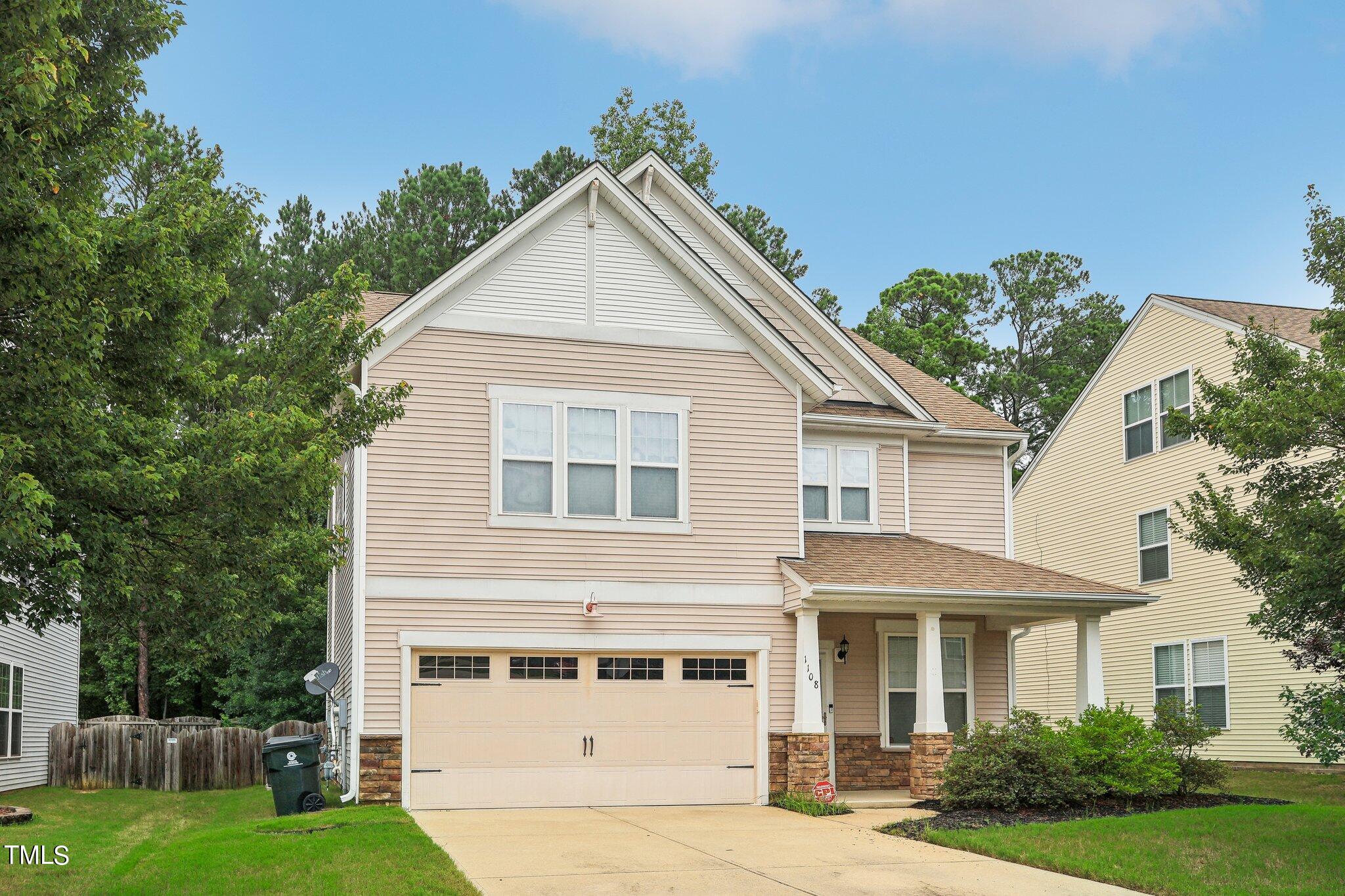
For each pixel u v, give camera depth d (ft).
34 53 31.63
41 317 33.58
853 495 72.69
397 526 57.57
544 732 58.59
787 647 62.28
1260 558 48.14
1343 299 49.93
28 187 33.37
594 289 61.98
